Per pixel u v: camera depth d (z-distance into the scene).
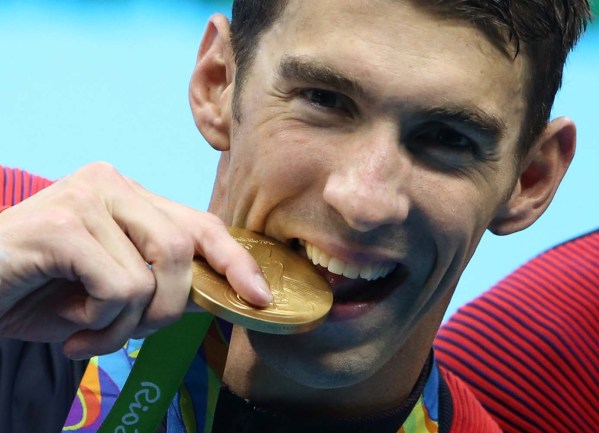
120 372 6.25
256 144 5.50
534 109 5.71
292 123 5.33
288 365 5.57
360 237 5.25
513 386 8.53
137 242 4.82
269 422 6.11
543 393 8.55
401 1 5.00
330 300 5.13
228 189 5.95
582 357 8.71
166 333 5.27
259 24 5.64
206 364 5.93
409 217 5.30
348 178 5.07
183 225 4.97
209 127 6.26
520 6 5.27
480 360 8.64
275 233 5.55
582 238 9.69
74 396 6.14
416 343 6.29
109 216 4.79
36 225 4.66
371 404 6.24
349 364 5.57
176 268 4.75
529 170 6.45
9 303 4.82
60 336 4.98
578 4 6.07
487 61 5.13
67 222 4.66
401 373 6.28
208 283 4.87
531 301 8.96
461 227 5.46
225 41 6.25
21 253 4.64
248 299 4.84
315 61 5.10
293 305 4.95
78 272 4.63
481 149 5.36
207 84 6.34
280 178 5.36
